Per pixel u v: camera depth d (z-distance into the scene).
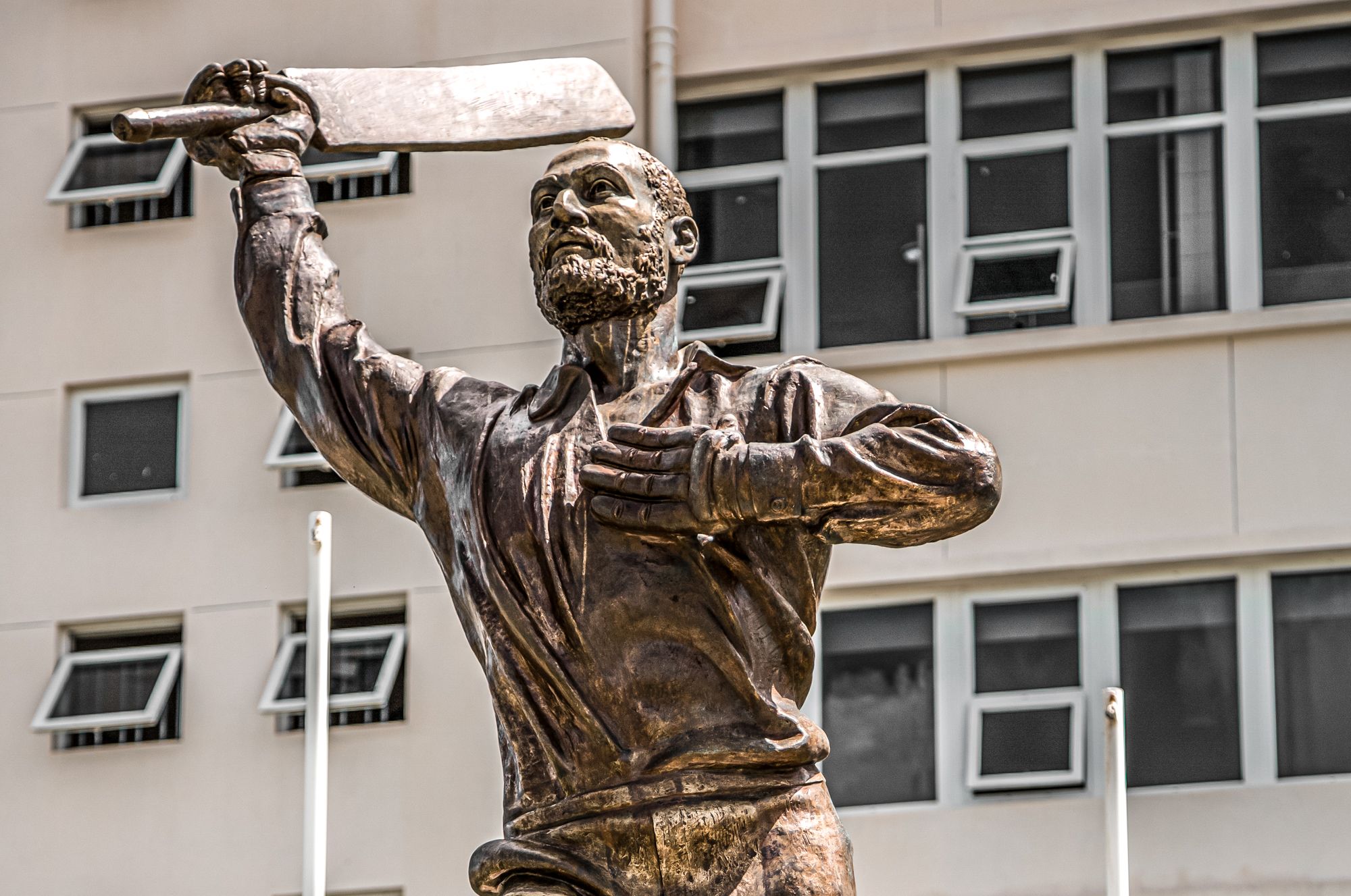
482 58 19.47
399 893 18.91
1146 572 18.23
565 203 5.98
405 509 6.23
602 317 5.99
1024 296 18.80
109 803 19.78
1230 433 18.20
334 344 6.28
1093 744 18.06
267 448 20.23
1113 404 18.39
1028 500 18.36
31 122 21.00
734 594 5.73
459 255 19.69
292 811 19.52
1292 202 18.67
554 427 5.90
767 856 5.64
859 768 18.39
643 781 5.66
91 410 20.69
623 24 19.17
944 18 19.08
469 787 18.98
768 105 19.34
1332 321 18.22
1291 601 18.05
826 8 19.23
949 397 18.61
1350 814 17.66
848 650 18.56
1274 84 18.83
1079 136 18.98
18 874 19.77
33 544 20.44
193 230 20.83
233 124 6.45
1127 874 7.79
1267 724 17.94
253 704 19.77
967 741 18.27
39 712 19.92
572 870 5.68
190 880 19.50
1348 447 18.06
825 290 19.11
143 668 20.03
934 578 18.45
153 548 20.27
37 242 20.92
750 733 5.67
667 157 19.02
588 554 5.75
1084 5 18.91
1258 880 17.64
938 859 18.06
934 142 19.16
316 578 8.59
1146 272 18.78
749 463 5.60
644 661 5.71
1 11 21.22
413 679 19.22
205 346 20.61
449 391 6.11
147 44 20.84
